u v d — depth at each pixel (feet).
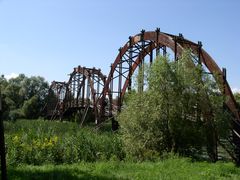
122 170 55.98
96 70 223.92
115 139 88.99
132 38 146.00
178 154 73.31
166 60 81.56
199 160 74.23
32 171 51.49
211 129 80.59
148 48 138.62
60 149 78.02
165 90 80.12
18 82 453.58
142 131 80.07
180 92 80.59
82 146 82.74
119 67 155.43
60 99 322.14
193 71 82.33
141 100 81.46
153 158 73.61
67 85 278.46
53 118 320.50
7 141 72.13
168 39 116.88
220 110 81.35
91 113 226.58
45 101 410.11
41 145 75.66
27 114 360.89
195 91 81.05
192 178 50.57
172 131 79.25
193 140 79.51
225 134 81.41
